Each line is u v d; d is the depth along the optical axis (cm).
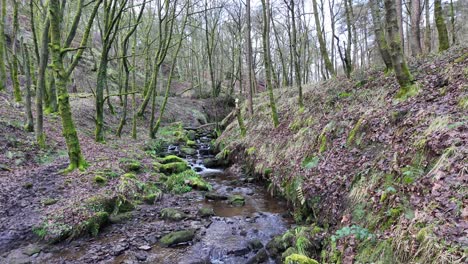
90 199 716
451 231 341
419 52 1297
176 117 2603
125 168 1018
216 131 2114
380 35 998
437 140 484
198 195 940
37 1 1572
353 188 573
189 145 1800
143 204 823
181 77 4047
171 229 680
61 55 868
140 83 3097
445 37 1095
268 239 644
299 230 595
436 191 407
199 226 702
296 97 1452
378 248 411
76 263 529
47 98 1544
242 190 992
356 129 739
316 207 657
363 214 505
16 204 688
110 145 1348
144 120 2211
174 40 2775
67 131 902
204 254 580
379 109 745
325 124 912
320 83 1512
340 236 473
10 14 2355
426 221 376
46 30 1021
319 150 830
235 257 577
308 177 754
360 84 1059
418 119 583
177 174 1078
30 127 1160
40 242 584
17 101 1484
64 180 827
